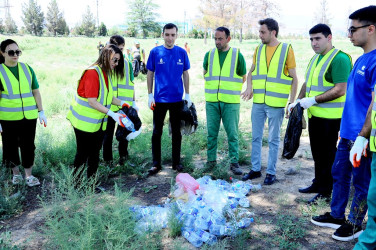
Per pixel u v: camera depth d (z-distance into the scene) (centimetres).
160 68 482
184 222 344
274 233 338
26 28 8219
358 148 276
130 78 504
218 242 321
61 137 634
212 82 491
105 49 393
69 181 348
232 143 503
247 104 987
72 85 1302
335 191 341
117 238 286
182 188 409
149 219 337
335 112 382
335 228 346
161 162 555
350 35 297
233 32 6581
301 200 407
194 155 591
